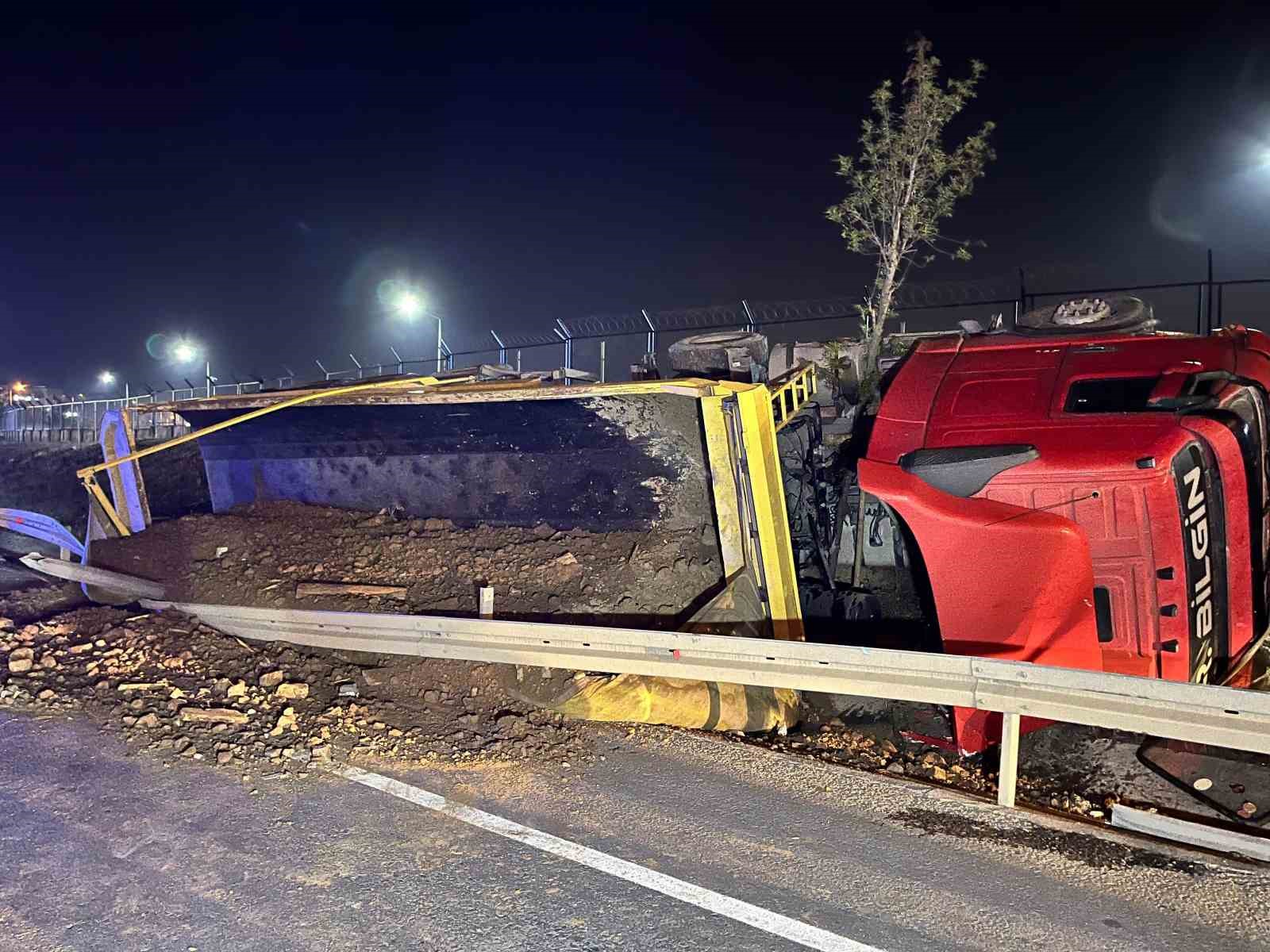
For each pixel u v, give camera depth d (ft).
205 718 17.20
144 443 42.47
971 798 15.98
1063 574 18.88
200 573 24.99
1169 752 19.36
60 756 15.46
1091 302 25.45
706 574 24.09
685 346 33.78
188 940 10.92
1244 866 13.70
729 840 14.15
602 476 25.73
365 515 28.89
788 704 21.36
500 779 16.12
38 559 22.81
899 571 25.39
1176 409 19.17
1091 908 12.43
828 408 32.32
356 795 15.07
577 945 11.18
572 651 18.81
